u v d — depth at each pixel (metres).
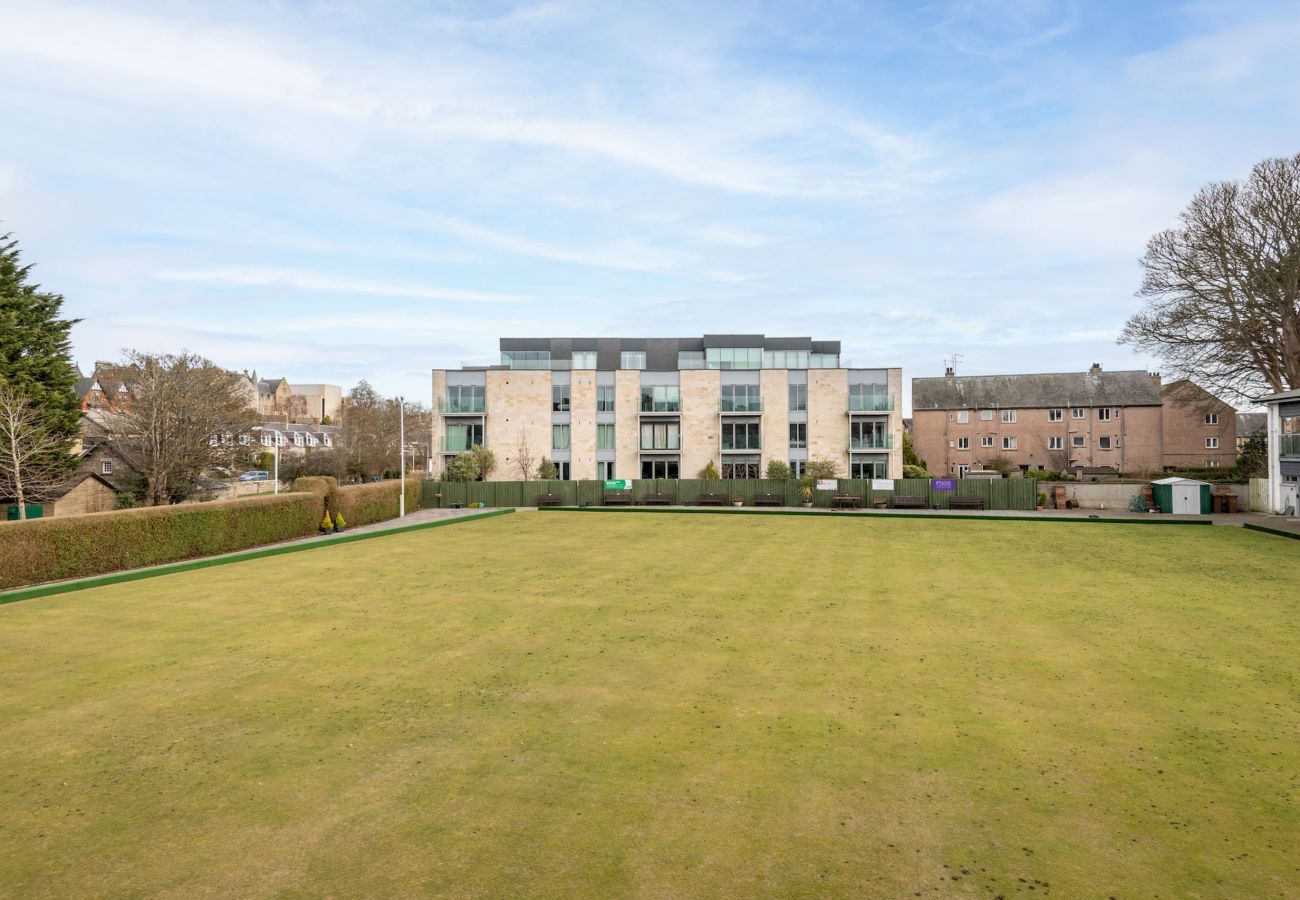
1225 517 35.22
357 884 5.86
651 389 52.47
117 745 8.61
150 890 5.81
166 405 40.50
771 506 45.22
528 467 51.91
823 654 12.13
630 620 14.53
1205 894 5.71
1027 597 16.69
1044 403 63.00
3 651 12.62
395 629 13.94
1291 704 9.79
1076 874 5.98
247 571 20.97
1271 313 35.56
